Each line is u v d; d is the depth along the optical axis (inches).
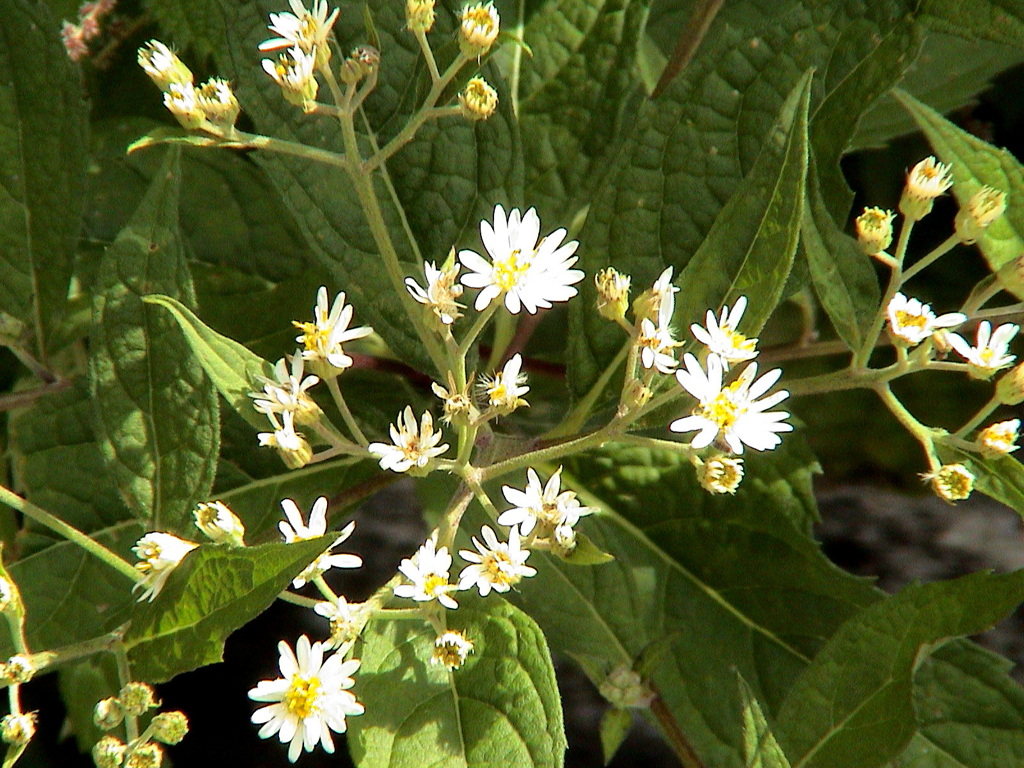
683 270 16.3
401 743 15.2
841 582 18.8
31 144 17.6
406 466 15.1
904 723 15.9
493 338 19.5
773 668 18.7
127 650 14.9
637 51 18.1
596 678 16.9
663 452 19.4
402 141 15.3
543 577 17.3
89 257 19.7
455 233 16.8
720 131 16.5
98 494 17.5
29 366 18.0
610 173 16.6
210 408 16.0
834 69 16.3
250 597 14.4
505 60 18.1
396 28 16.5
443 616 15.1
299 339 15.1
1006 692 17.5
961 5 16.0
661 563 19.2
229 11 16.2
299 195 16.4
